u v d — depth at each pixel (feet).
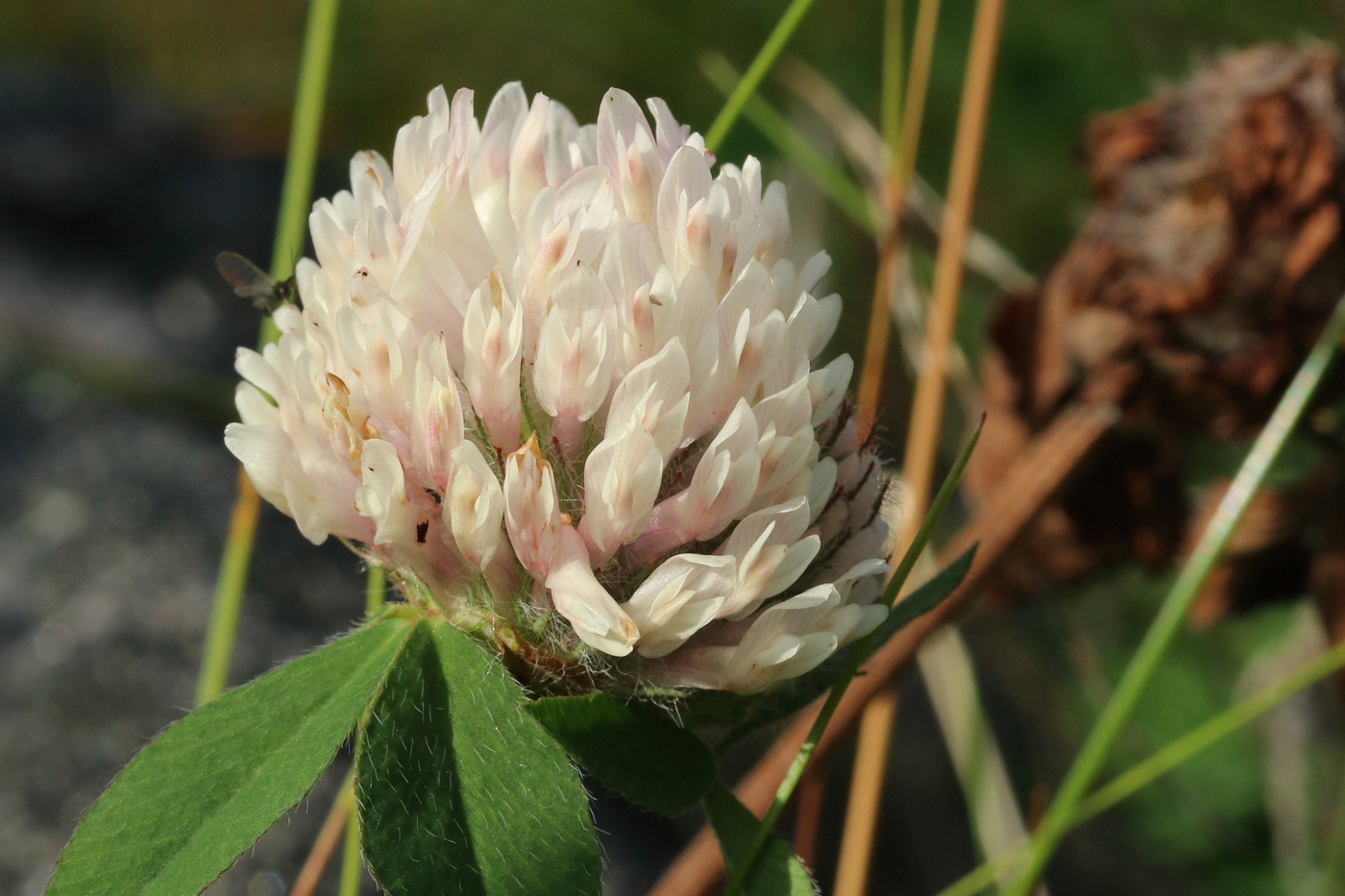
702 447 0.60
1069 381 0.77
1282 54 0.75
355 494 0.59
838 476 0.60
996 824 0.88
